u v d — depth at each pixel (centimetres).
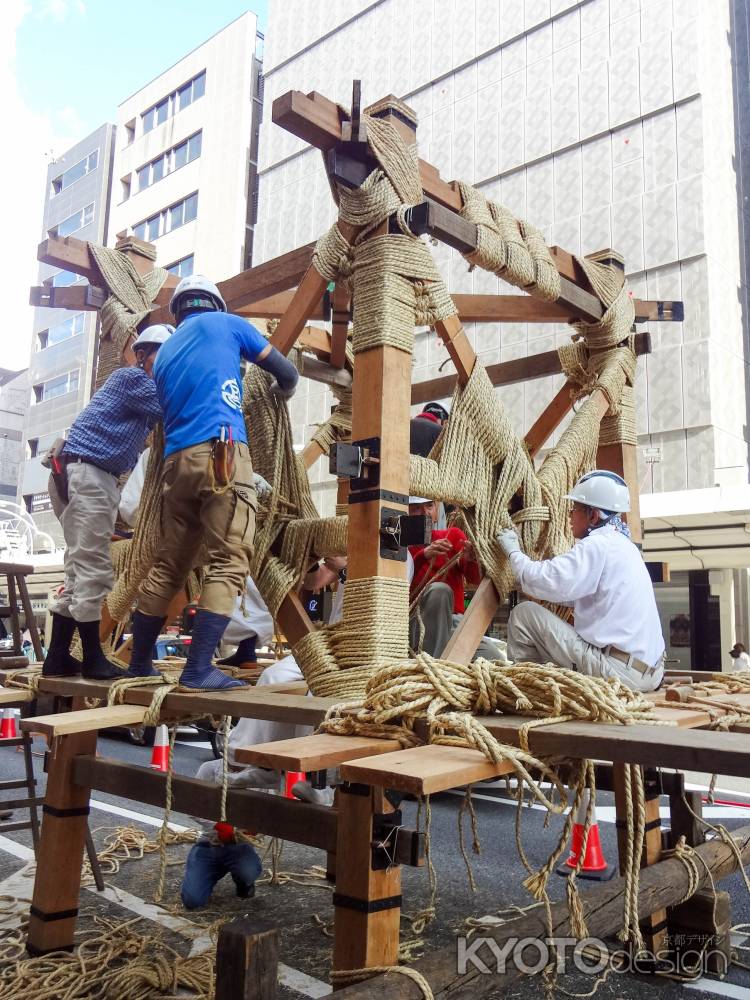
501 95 2486
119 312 449
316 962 320
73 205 4138
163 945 316
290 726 382
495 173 2442
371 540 311
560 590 332
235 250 3216
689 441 1994
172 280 492
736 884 435
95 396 379
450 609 442
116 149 3966
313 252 397
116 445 367
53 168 4353
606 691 226
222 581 310
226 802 266
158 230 3619
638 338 502
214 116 3444
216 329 330
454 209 381
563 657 340
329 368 581
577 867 230
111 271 457
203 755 861
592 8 2347
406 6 2775
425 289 340
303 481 381
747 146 2358
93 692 330
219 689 305
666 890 293
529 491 402
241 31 3431
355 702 243
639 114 2209
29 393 4169
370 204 330
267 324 571
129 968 288
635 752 191
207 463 313
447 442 371
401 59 2756
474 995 203
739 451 2044
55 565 1930
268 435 376
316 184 2909
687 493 1460
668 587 2033
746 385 2150
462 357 376
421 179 357
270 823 249
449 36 2639
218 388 321
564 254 457
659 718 235
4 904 379
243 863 388
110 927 341
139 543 378
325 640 325
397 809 224
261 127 3181
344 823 223
